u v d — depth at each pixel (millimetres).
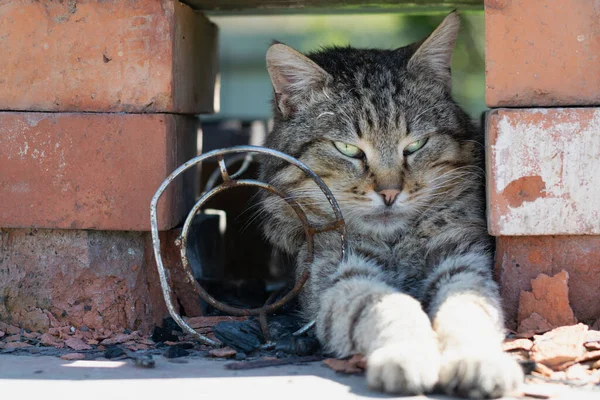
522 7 730
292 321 784
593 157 729
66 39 766
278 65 810
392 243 796
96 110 769
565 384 660
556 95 734
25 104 772
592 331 718
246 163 976
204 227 897
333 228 751
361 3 881
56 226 772
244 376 674
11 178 770
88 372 683
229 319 788
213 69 892
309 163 793
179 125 802
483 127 820
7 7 767
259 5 868
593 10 727
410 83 806
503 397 638
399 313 677
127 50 765
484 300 706
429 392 645
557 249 747
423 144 791
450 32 814
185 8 800
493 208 738
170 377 673
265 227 845
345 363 689
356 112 785
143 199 768
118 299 787
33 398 635
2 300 781
